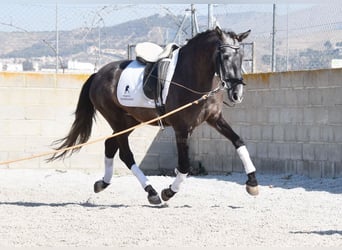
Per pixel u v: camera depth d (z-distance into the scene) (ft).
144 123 35.45
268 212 33.12
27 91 53.88
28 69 60.54
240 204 36.04
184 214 32.94
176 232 28.78
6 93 53.62
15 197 39.88
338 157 44.60
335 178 44.68
